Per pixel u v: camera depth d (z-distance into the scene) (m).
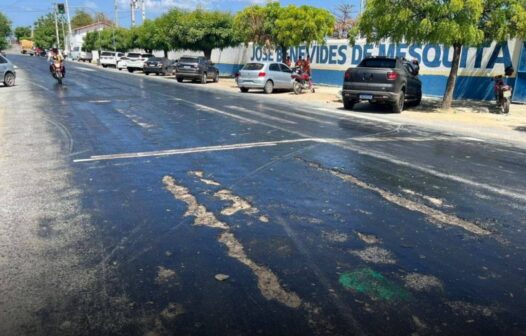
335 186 6.32
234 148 8.72
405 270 3.94
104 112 13.43
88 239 4.48
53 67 24.41
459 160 8.29
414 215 5.27
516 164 8.11
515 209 5.57
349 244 4.44
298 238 4.56
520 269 4.00
